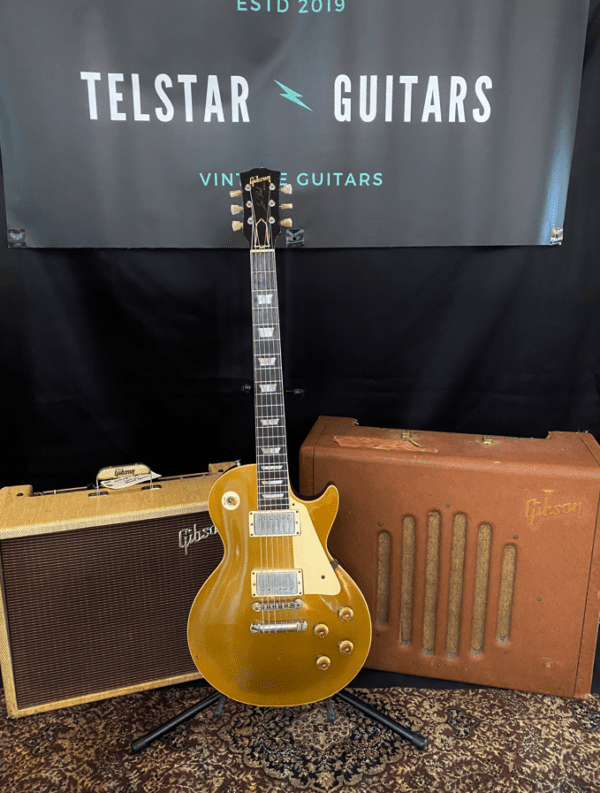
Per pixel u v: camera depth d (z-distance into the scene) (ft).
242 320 5.73
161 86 4.91
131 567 4.67
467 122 5.06
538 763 4.39
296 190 5.20
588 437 5.13
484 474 4.62
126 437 5.96
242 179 4.37
